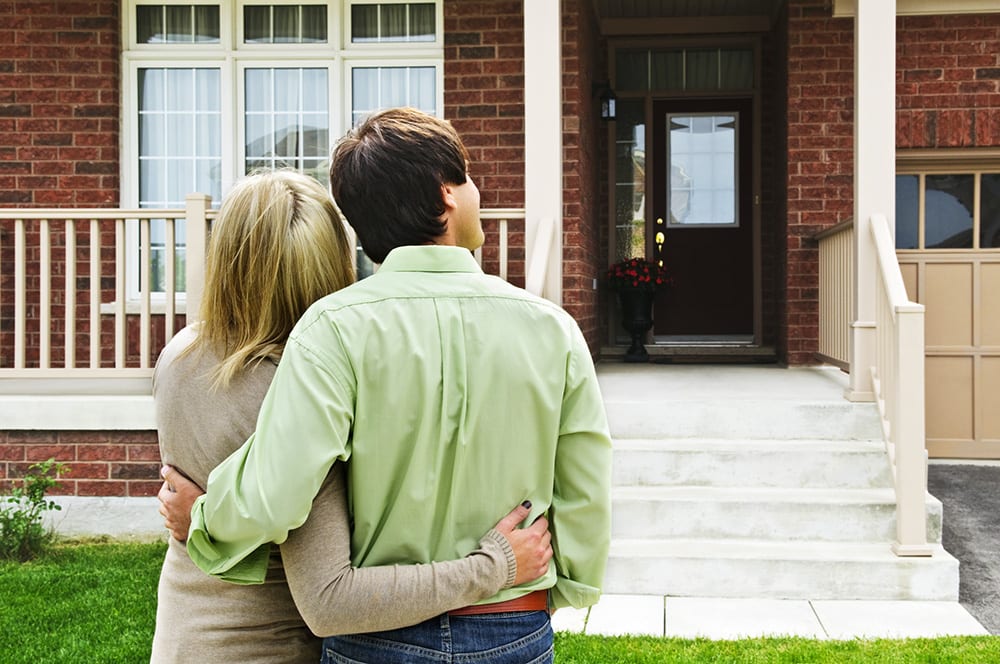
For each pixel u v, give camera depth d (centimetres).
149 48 623
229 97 623
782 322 720
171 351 148
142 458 489
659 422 471
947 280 661
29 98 612
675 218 823
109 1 609
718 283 818
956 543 470
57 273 610
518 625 129
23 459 491
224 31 624
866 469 437
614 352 812
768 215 803
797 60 680
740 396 501
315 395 119
